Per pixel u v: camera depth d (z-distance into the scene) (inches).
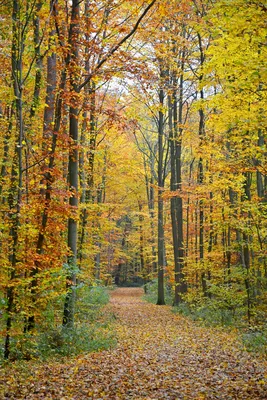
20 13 417.7
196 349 438.9
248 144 553.9
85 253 706.8
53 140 452.4
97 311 759.1
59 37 463.8
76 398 266.1
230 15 337.7
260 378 307.4
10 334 378.0
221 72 452.1
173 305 967.0
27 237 412.2
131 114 564.7
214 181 663.1
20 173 401.1
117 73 514.3
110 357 392.8
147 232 1642.5
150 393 277.3
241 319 644.7
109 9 523.8
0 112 570.3
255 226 594.6
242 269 641.6
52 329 442.9
